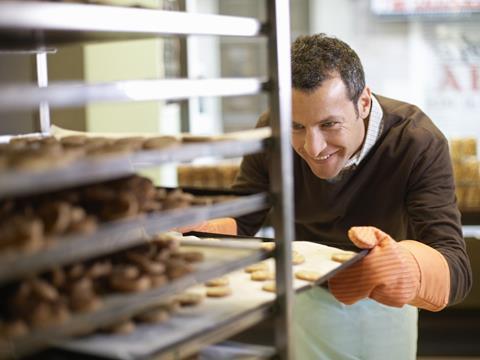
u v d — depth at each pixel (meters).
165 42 4.29
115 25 1.03
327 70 1.99
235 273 1.64
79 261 1.19
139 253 1.28
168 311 1.27
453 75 4.84
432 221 2.10
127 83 1.06
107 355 1.06
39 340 0.98
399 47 4.83
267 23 1.30
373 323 2.25
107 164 1.04
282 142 1.32
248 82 1.26
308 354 2.26
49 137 1.45
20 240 0.96
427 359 3.93
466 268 1.95
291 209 1.34
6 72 2.58
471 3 4.73
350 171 2.28
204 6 4.77
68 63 3.59
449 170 2.25
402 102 2.42
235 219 2.36
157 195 1.32
